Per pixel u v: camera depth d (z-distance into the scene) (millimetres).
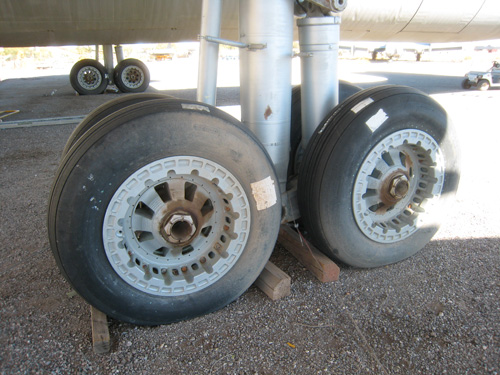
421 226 2566
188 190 2012
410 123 2307
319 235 2334
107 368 1759
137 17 8070
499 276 2412
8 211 3486
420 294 2252
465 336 1926
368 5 7449
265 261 2152
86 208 1696
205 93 2379
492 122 6500
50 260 2680
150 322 1977
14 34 8062
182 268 2082
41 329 2002
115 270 1837
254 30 2275
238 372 1728
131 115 1742
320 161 2223
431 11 7848
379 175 2410
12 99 10578
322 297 2236
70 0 7406
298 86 3143
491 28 8578
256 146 1963
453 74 15133
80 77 10852
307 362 1777
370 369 1736
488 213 3285
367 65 20672
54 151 5473
